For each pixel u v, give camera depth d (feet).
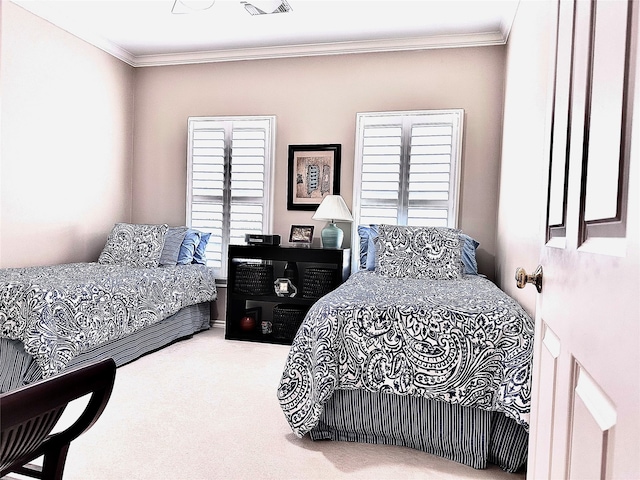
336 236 14.37
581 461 2.50
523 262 9.40
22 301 9.30
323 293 14.11
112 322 10.85
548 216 3.81
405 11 12.50
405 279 11.62
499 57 13.93
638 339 1.77
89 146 14.89
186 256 15.07
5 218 12.17
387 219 14.78
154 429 8.06
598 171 2.41
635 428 1.76
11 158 12.24
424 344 7.34
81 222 14.74
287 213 15.75
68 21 13.47
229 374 11.07
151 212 16.93
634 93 1.94
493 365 7.07
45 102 13.16
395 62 14.70
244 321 14.80
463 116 14.15
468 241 13.37
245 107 15.96
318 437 7.80
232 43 15.16
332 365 7.50
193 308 14.84
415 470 6.98
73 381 3.10
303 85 15.46
